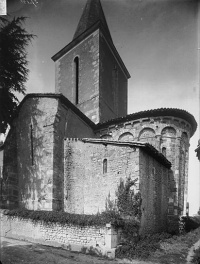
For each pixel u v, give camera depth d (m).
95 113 16.84
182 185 13.88
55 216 8.97
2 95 12.30
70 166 11.54
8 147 12.66
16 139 12.96
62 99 12.11
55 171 11.06
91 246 8.08
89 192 10.79
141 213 9.26
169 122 14.00
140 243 8.59
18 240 9.62
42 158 11.37
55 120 11.59
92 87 17.48
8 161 12.43
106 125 15.52
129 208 9.07
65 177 11.48
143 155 10.12
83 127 14.57
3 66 12.18
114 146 10.48
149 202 10.36
